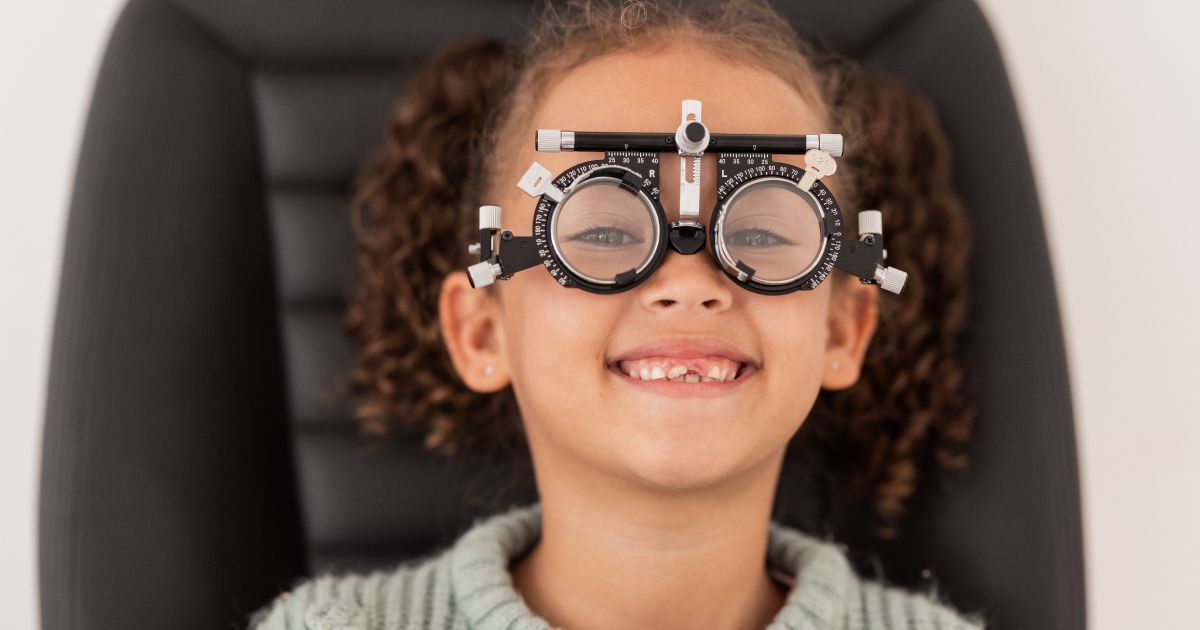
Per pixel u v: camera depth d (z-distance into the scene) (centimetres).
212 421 88
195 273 88
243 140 92
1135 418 103
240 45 92
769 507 81
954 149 93
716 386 75
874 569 94
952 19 94
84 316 86
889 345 92
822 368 79
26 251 100
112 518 84
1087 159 102
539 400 77
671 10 86
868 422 93
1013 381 90
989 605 89
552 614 81
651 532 78
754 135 76
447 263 94
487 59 94
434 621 80
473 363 84
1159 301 102
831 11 94
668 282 75
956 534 90
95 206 87
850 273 77
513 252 75
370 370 94
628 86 78
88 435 85
